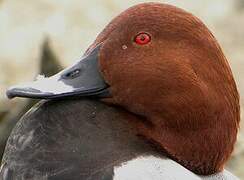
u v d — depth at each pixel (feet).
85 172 16.47
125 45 17.67
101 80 17.66
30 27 39.32
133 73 17.56
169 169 16.80
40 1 41.01
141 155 16.92
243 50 38.75
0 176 17.46
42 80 17.58
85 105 17.44
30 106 28.12
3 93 34.24
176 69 17.51
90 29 38.96
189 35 17.63
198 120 17.46
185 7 41.27
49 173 16.62
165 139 17.49
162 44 17.62
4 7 40.78
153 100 17.53
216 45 17.75
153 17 17.72
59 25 39.14
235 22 40.63
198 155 17.56
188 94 17.46
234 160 28.32
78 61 17.94
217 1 41.93
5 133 28.48
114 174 16.38
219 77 17.57
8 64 36.94
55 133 17.01
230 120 17.65
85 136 16.94
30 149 17.01
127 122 17.49
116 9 40.60
